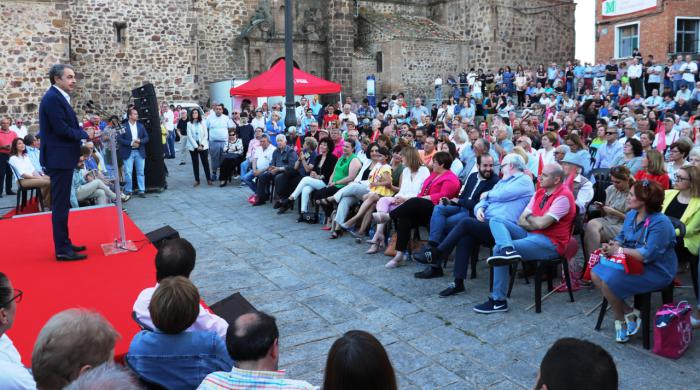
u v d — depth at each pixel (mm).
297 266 6676
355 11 28594
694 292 5570
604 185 7715
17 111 17516
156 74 22734
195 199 10914
